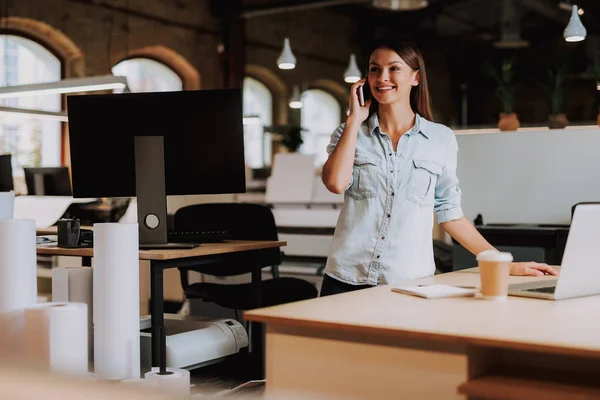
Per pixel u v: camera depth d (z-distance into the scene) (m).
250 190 8.79
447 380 1.43
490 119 16.03
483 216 3.83
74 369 2.27
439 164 2.56
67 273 2.70
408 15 14.70
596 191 3.60
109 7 10.19
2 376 2.19
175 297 5.90
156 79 11.27
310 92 14.12
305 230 6.63
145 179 2.82
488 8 14.20
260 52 12.91
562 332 1.40
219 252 2.86
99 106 2.97
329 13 14.14
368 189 2.54
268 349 1.62
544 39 15.28
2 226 2.37
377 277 2.51
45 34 9.52
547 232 3.40
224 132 2.97
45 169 6.09
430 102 2.63
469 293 1.87
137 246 2.55
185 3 11.39
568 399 1.37
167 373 2.58
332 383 1.55
